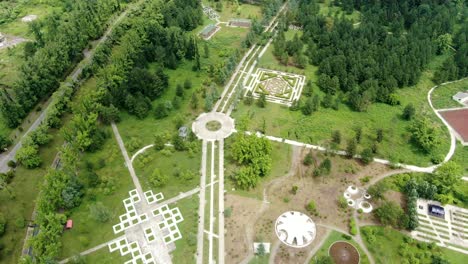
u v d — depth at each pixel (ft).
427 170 366.43
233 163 374.63
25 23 630.33
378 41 559.79
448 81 497.05
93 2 622.13
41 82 450.30
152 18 579.89
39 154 385.09
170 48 521.24
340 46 525.75
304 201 337.31
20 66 486.38
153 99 457.68
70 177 338.13
